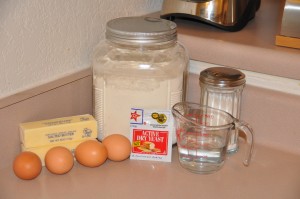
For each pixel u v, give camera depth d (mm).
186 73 832
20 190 685
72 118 769
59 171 708
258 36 882
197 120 801
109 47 789
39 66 750
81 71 826
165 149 778
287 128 825
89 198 671
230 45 825
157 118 770
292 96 812
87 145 732
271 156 815
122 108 786
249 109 854
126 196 680
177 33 874
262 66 801
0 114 688
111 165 765
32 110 735
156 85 773
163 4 948
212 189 708
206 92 825
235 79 784
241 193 701
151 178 733
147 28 765
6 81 705
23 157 690
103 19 852
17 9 685
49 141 733
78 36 807
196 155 753
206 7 896
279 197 694
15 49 702
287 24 796
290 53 777
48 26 744
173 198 678
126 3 901
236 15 905
